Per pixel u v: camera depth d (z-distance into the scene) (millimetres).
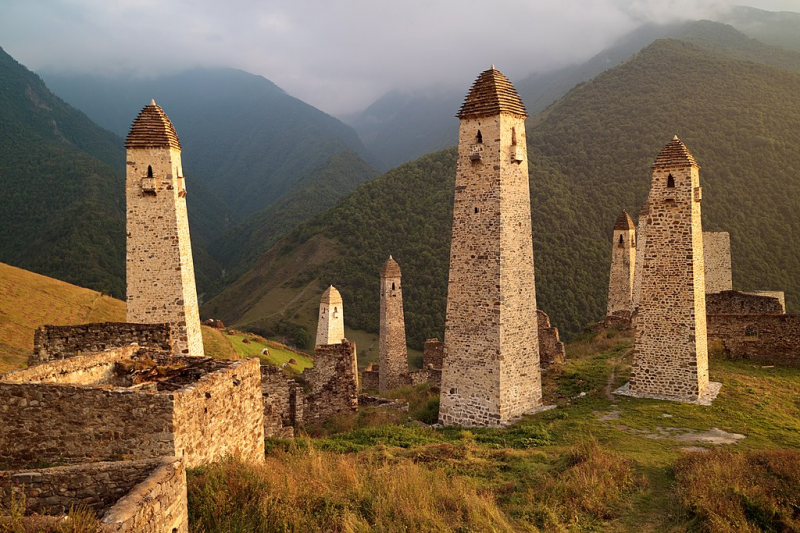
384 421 24859
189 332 23141
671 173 24453
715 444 18734
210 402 11234
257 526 9445
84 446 10000
